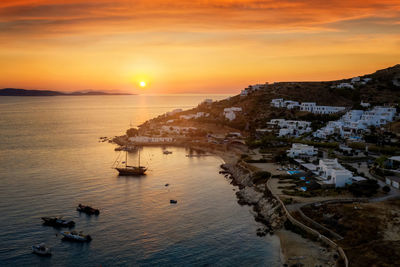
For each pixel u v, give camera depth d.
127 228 117.06
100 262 95.75
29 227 116.88
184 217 127.12
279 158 190.75
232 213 131.25
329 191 130.50
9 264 94.25
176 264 94.19
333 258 88.88
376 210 108.44
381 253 84.88
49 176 183.25
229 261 95.19
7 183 167.75
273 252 98.75
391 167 150.75
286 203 121.19
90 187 164.25
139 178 184.00
